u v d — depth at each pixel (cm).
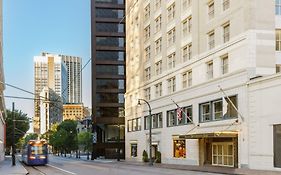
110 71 9719
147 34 6356
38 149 5191
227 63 3931
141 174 3056
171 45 5341
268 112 3231
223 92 3822
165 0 5550
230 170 3359
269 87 3231
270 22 3569
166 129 5375
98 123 9475
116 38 9719
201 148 4397
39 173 3428
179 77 5022
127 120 7325
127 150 7231
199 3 4531
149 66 6197
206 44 4338
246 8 3581
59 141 12419
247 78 3503
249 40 3522
